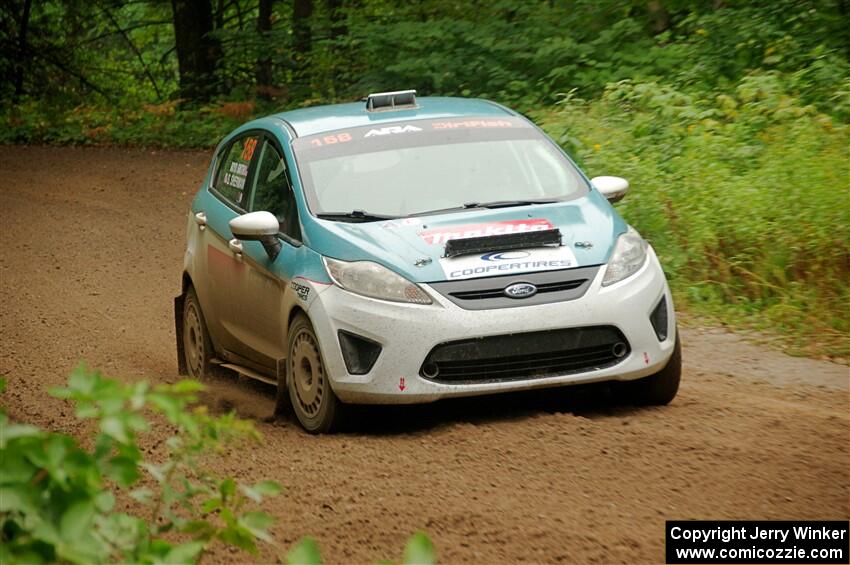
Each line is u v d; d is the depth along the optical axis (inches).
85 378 186.9
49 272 920.9
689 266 707.4
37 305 806.5
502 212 476.1
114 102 2159.2
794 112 866.8
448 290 432.5
